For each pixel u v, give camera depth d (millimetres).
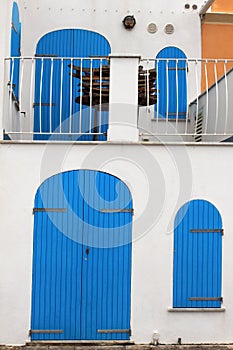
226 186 7691
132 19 10750
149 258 7594
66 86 10562
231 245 7688
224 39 11109
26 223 7547
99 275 7582
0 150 7547
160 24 10977
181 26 11023
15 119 9070
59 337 7484
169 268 7594
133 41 10883
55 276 7543
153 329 7516
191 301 7586
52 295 7523
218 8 11273
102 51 10773
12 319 7430
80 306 7535
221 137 9094
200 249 7652
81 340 7492
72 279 7562
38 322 7473
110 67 7613
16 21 9242
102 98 9094
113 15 10875
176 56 10953
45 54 10633
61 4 10781
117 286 7566
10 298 7453
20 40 10047
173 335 7520
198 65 10984
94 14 10828
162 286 7570
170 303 7551
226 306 7617
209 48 11070
